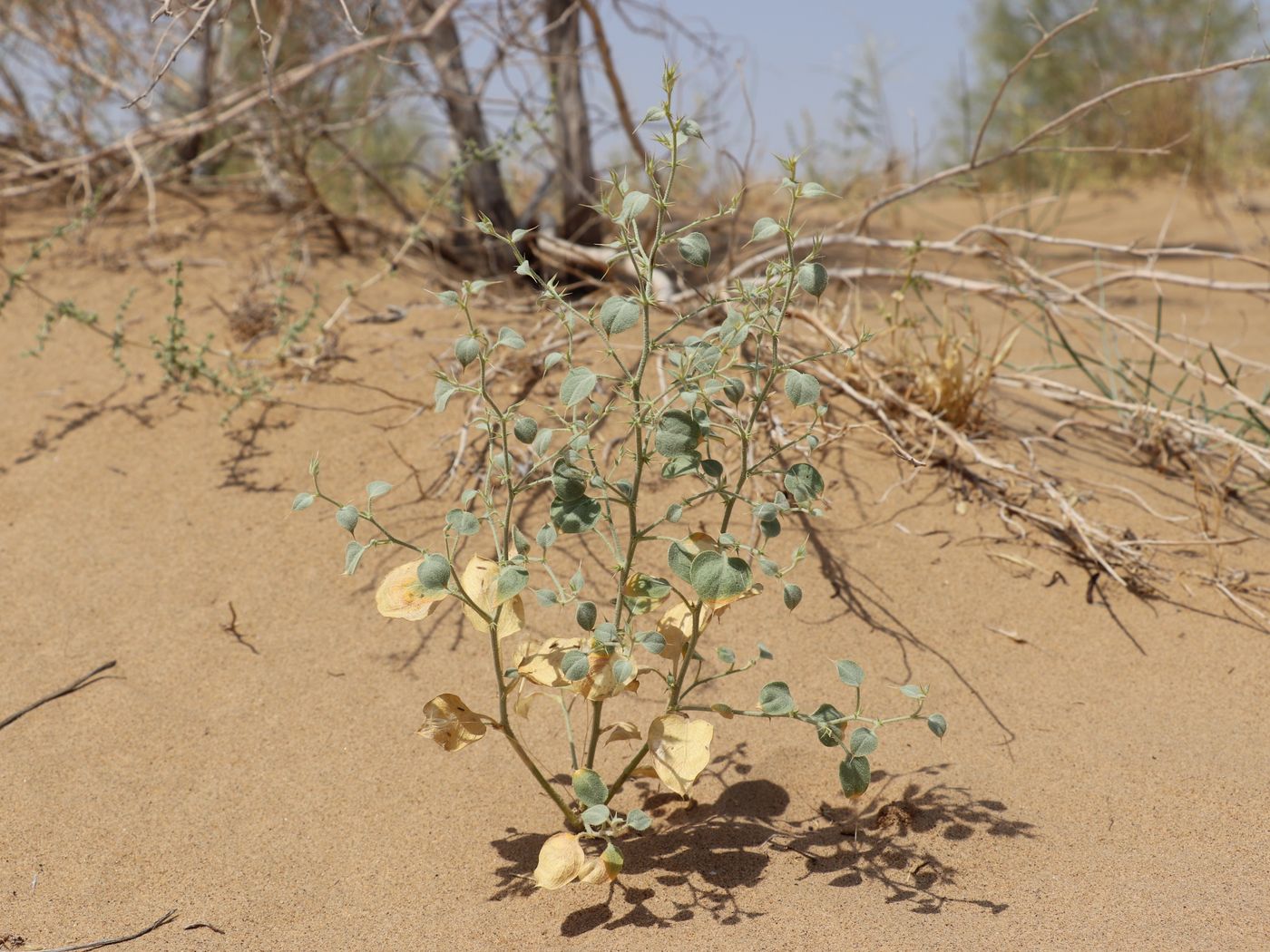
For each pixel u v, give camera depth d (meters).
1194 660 2.34
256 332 3.46
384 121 5.11
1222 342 4.27
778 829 1.91
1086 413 3.31
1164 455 3.04
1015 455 2.96
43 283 3.73
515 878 1.81
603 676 1.73
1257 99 7.66
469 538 2.60
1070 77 7.73
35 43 4.54
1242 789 1.96
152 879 1.81
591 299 3.59
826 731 1.68
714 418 2.76
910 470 2.85
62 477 2.88
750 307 1.70
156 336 3.22
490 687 2.26
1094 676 2.29
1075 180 7.35
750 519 2.62
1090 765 2.04
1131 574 2.57
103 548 2.64
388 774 2.05
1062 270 3.53
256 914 1.74
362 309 3.61
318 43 4.70
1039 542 2.66
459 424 2.98
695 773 1.71
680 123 1.57
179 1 2.24
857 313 3.23
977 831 1.87
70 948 1.66
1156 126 7.59
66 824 1.92
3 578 2.54
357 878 1.82
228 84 4.89
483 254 4.19
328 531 2.67
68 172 4.25
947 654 2.35
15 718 2.15
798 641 2.36
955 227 6.07
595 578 2.48
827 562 2.55
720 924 1.68
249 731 2.15
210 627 2.41
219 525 2.70
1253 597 2.53
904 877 1.78
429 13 4.31
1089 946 1.58
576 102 4.37
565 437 2.81
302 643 2.37
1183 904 1.67
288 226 4.16
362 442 2.96
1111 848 1.83
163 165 4.79
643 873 1.81
